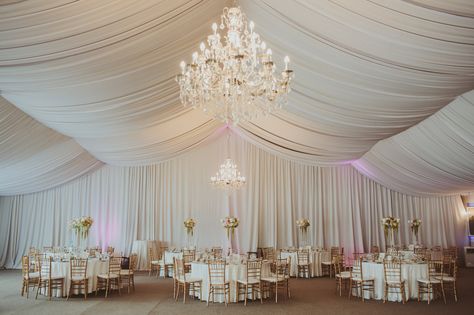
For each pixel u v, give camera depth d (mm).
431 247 13922
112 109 8055
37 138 9414
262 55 5230
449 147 8859
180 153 13008
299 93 8602
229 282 7891
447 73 6023
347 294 8820
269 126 11586
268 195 13539
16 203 13891
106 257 9289
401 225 14203
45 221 13664
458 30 4965
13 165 10805
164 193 13570
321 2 5496
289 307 7504
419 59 5766
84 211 13562
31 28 5117
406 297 8062
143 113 8805
